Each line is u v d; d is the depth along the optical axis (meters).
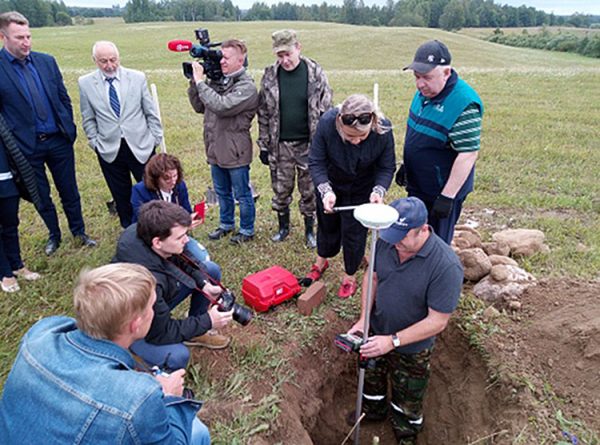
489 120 10.07
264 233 5.14
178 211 2.60
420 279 2.77
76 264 4.46
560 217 5.44
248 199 4.77
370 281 2.74
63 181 4.62
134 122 4.64
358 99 3.07
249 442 2.75
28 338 1.67
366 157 3.41
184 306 3.85
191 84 4.51
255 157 7.74
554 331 3.28
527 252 4.41
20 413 1.52
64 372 1.52
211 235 4.98
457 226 4.69
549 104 12.05
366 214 2.40
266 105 4.38
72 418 1.46
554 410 2.90
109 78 4.48
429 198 3.62
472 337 3.50
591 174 6.79
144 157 4.77
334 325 3.76
